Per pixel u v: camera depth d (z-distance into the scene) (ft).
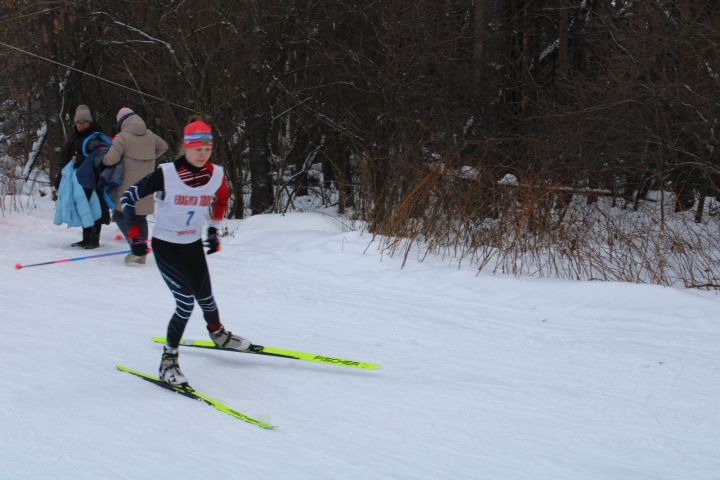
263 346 18.88
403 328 21.56
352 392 16.28
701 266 28.14
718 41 34.04
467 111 44.19
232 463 12.41
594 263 27.73
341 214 43.19
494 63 45.57
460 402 15.79
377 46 46.83
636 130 36.37
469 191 31.35
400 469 12.42
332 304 24.14
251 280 27.32
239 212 47.39
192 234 16.52
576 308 23.47
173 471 11.99
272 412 14.96
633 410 15.52
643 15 36.19
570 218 29.84
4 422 13.79
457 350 19.60
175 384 15.99
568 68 48.70
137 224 16.39
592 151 37.09
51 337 19.66
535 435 14.11
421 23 44.37
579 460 13.01
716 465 12.94
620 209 35.83
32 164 54.49
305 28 47.09
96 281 26.81
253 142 47.70
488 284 25.94
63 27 49.08
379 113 45.52
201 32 44.50
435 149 39.58
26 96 57.41
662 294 23.61
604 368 18.24
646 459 13.14
